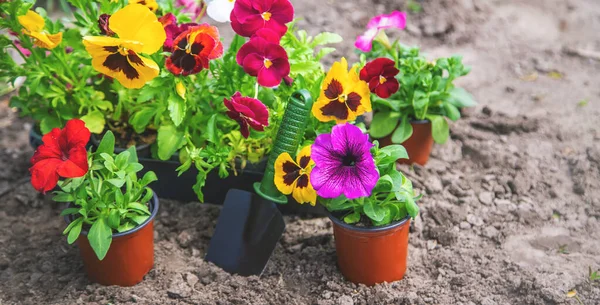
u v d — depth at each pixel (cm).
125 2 134
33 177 121
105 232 124
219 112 139
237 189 138
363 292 131
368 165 121
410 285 133
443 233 140
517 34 188
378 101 144
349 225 127
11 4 132
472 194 148
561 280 132
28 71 140
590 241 140
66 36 139
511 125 160
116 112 141
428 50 183
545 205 146
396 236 129
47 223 144
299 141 129
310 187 126
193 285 133
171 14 131
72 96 144
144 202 129
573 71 177
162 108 138
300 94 127
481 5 195
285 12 129
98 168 125
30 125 165
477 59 181
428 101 144
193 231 142
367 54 150
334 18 191
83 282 134
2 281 135
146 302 130
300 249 139
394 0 195
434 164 152
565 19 193
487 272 135
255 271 135
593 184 149
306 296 132
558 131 160
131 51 123
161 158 137
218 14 131
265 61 128
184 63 127
